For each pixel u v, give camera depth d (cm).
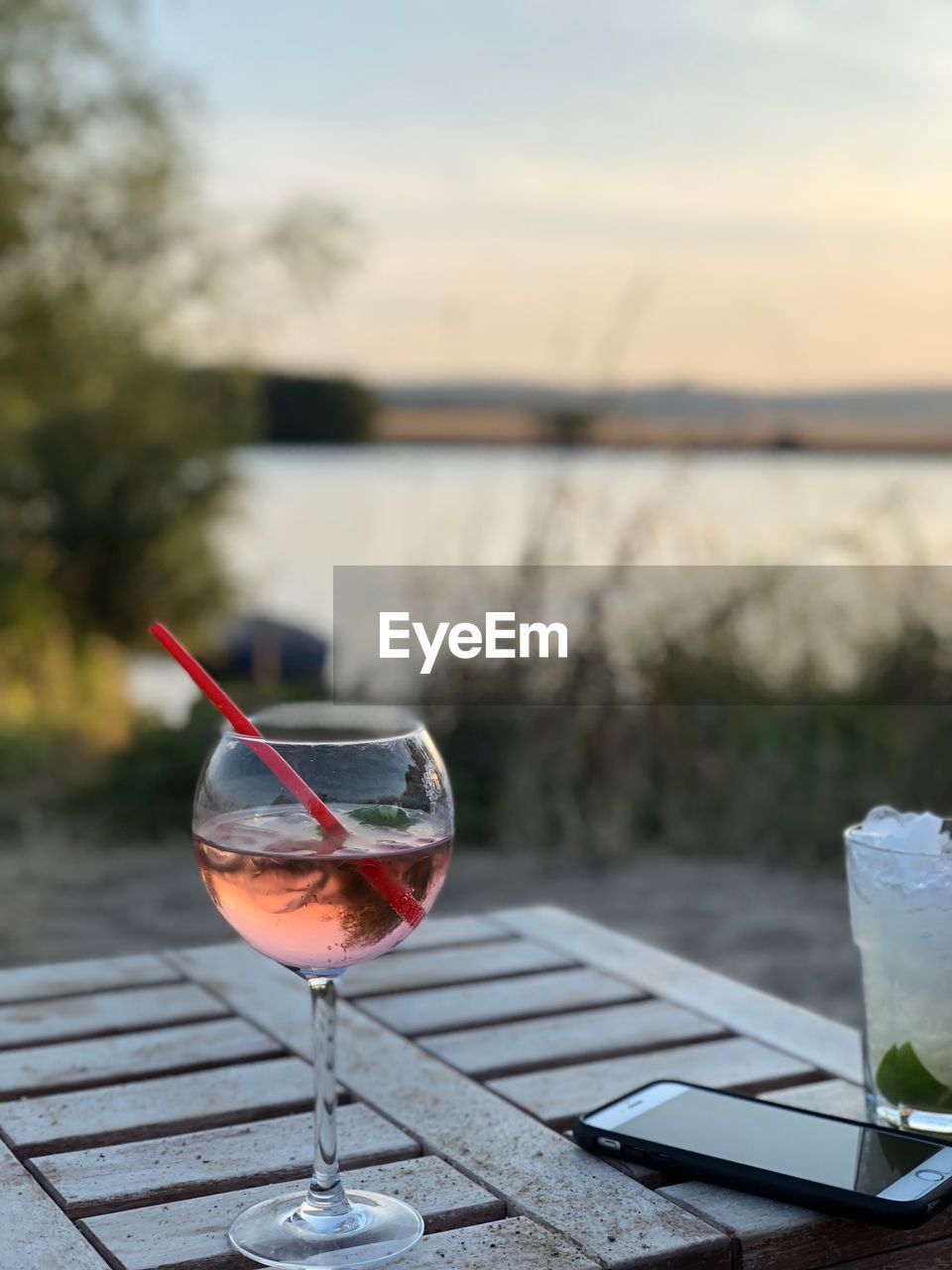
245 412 868
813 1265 100
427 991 151
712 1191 105
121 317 904
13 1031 139
